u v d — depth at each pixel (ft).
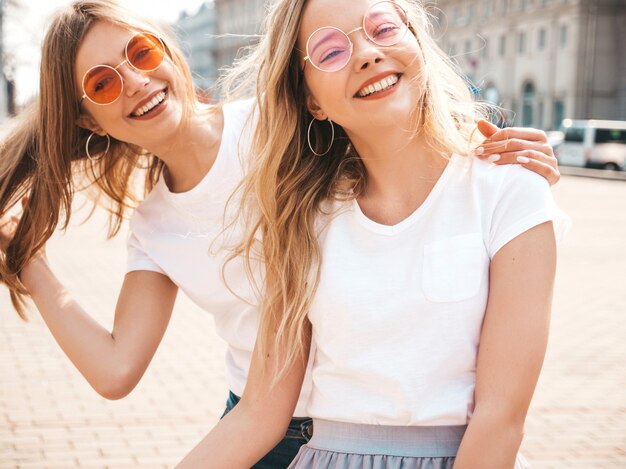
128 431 14.19
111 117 7.00
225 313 7.35
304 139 5.82
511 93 167.12
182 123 7.15
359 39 5.20
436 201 5.25
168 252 7.28
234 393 7.59
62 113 7.07
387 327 5.16
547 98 158.20
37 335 20.43
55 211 7.20
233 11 238.89
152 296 7.30
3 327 21.16
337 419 5.40
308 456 5.55
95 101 6.89
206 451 5.62
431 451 5.20
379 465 5.22
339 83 5.24
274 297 5.57
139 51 6.84
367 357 5.21
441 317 5.06
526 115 164.76
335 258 5.37
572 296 26.91
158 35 7.00
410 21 5.49
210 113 7.55
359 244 5.37
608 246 39.17
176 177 7.50
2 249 7.26
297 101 5.70
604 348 20.31
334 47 5.22
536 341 4.86
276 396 5.64
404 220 5.28
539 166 5.19
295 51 5.55
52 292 7.12
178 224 7.38
